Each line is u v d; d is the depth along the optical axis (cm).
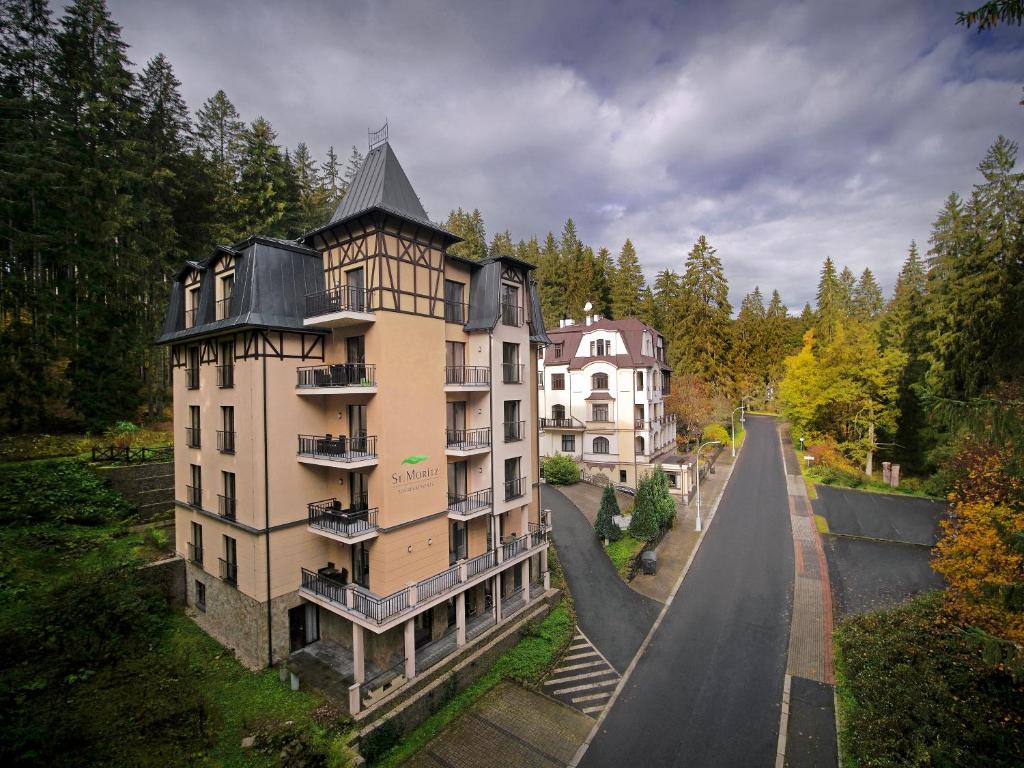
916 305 4178
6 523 2066
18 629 1454
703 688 1744
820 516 3325
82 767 1047
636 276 6969
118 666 1433
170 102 3681
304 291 1877
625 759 1434
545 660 1877
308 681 1633
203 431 2014
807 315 8944
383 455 1686
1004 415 1029
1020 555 1348
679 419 5219
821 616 2164
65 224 2820
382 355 1697
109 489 2416
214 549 1933
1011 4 777
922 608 1850
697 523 3198
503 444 2123
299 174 4581
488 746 1483
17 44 2872
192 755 1217
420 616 1850
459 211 6912
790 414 5347
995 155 2936
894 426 3988
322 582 1784
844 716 1577
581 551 2852
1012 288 2300
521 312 2255
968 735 1247
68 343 2773
